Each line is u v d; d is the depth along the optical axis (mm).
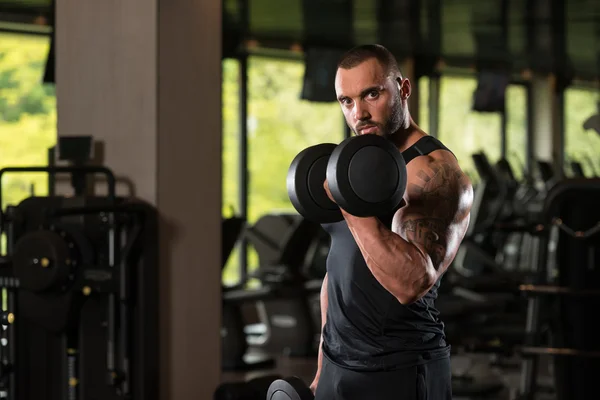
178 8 4945
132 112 4898
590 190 4633
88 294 4465
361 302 2455
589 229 4680
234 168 10062
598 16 9500
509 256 9797
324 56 9953
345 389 2480
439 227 2371
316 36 10266
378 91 2402
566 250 4738
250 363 7414
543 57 12078
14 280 4406
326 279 2740
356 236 2293
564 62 12516
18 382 4449
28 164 8836
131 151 4898
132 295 4699
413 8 8953
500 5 8891
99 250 4496
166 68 4887
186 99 4988
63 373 4520
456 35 10438
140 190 4871
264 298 7523
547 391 6316
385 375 2447
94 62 4996
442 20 9578
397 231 2406
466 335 7434
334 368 2512
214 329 5117
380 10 9008
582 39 10828
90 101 5004
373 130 2412
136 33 4887
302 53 10516
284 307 8219
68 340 4523
